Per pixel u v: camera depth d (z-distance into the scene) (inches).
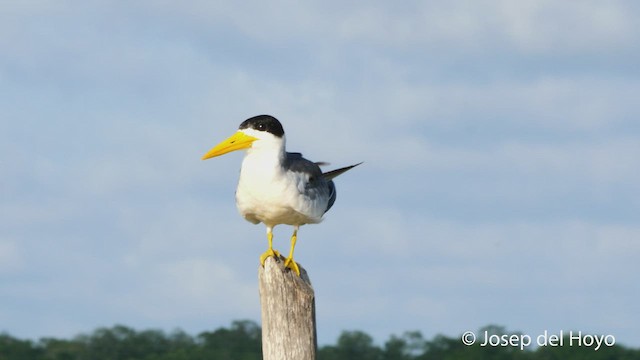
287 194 534.9
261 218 550.6
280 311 483.5
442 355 1321.4
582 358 1137.4
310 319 483.8
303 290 483.8
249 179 536.4
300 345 482.3
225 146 537.6
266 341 487.8
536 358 1133.1
